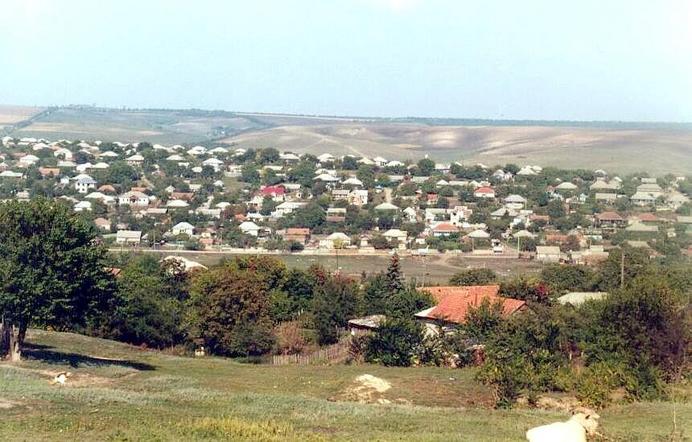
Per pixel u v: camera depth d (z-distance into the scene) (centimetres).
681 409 4234
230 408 3825
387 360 6094
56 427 3188
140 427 3219
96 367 5266
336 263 14962
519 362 4566
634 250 13438
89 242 5644
